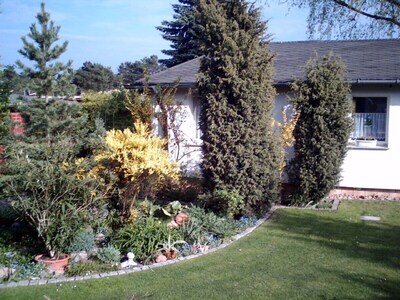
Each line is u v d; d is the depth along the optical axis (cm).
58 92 1173
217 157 916
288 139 1116
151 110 1243
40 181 648
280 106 1251
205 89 935
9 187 666
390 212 1030
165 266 663
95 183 748
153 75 1450
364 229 878
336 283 591
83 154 927
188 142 1309
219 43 909
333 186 1120
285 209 1073
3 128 1188
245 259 694
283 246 764
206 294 554
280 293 557
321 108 1073
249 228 884
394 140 1184
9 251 714
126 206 848
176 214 887
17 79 1141
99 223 803
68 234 668
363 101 1222
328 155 1078
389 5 1027
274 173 983
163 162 842
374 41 1527
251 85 902
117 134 851
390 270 641
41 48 1145
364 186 1225
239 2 918
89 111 1688
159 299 539
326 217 985
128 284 591
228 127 909
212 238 790
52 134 1112
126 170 808
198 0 980
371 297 543
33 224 694
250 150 912
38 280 605
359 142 1216
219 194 896
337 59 1112
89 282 599
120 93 1698
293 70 1311
